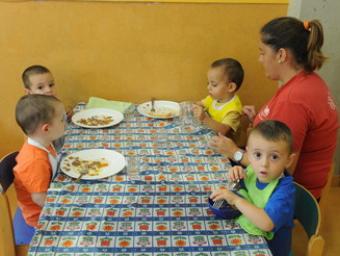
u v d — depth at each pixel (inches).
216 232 47.8
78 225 48.6
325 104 63.8
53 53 95.0
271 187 50.1
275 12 93.6
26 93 94.6
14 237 62.3
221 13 92.9
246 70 99.2
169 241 46.1
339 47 94.2
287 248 53.7
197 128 80.1
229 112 87.3
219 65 86.5
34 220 65.2
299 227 93.4
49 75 88.3
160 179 60.0
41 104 63.0
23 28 92.2
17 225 67.0
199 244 45.7
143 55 96.1
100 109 88.1
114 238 46.4
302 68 64.7
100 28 92.9
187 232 47.8
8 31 92.4
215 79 86.7
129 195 55.5
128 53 95.7
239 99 97.0
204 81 99.5
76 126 80.0
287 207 47.9
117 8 91.2
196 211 52.0
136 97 100.7
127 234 47.2
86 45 94.5
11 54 94.7
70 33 93.1
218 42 95.7
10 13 90.5
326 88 65.2
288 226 52.3
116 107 91.4
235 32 95.0
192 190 57.1
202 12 92.6
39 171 61.0
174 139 75.1
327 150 67.6
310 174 68.7
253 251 44.7
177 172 62.4
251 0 91.7
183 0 90.9
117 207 52.6
